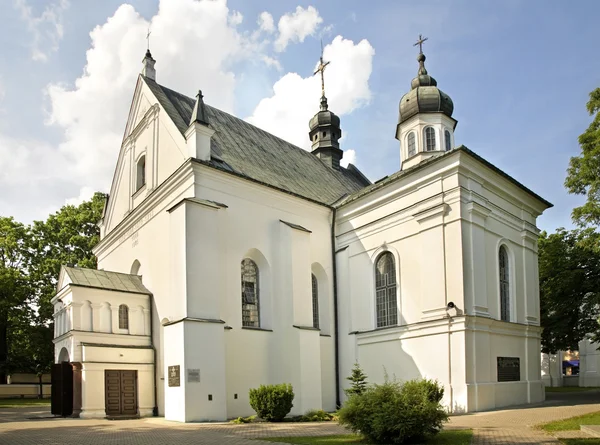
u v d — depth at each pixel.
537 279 26.98
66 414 21.81
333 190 31.50
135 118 28.64
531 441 11.70
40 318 42.09
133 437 14.01
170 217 21.78
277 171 28.56
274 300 24.20
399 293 24.14
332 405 25.77
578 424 13.91
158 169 25.66
